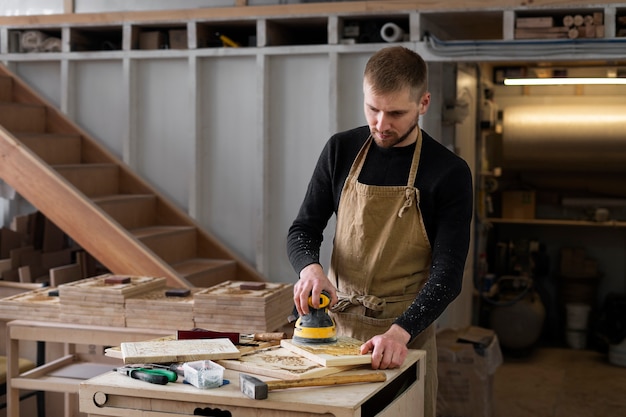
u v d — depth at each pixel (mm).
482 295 6906
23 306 3803
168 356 2271
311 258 2607
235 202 5633
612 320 7152
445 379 4965
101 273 5375
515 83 6500
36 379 3705
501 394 5863
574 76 7348
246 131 5570
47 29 5914
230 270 5496
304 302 2441
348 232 2738
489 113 7062
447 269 2486
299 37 5934
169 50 5594
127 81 5691
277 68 5477
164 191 5770
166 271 4676
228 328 3619
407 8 5074
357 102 5324
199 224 5660
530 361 6871
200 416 2098
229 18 5410
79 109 5898
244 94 5555
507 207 7594
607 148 7230
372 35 5312
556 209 7785
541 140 7344
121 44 6156
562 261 7566
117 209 5312
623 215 7613
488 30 5738
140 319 3695
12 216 6020
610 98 7355
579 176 7711
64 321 3758
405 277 2709
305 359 2291
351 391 2096
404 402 2340
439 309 2424
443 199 2627
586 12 5004
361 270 2725
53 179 4812
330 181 2828
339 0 5301
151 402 2135
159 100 5727
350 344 2412
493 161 7719
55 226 5395
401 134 2551
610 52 4797
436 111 5402
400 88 2457
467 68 6449
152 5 5699
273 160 5531
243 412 2061
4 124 5445
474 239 6738
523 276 7344
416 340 2775
